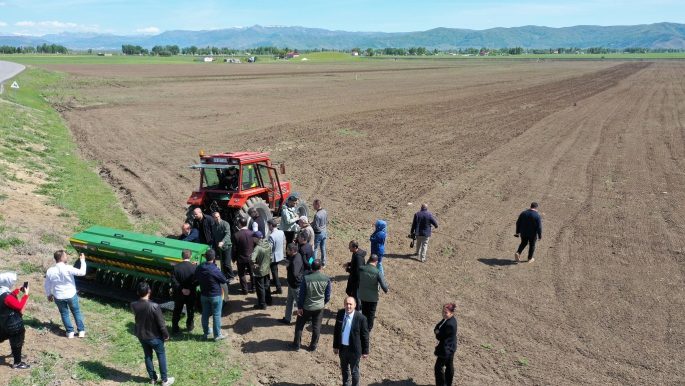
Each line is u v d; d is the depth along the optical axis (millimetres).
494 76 82312
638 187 19516
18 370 6836
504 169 22531
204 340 8859
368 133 31031
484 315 10078
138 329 7066
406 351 8859
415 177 21234
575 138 29531
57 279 7754
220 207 12977
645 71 97188
